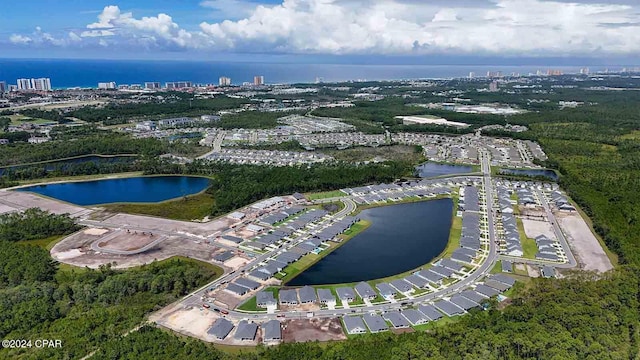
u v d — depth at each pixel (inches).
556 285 6387.8
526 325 5383.9
